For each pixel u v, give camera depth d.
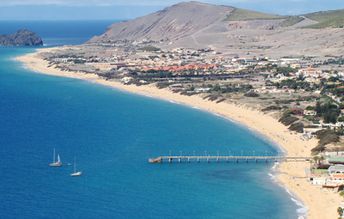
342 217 189.88
